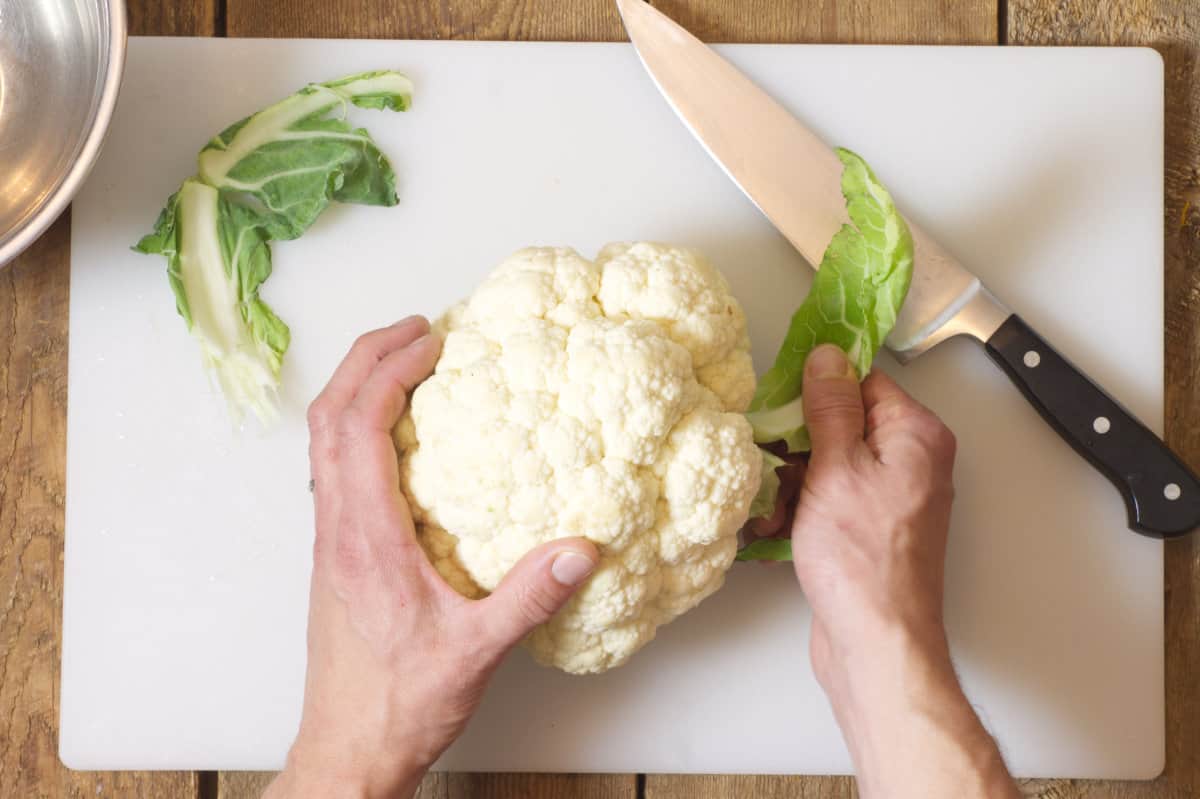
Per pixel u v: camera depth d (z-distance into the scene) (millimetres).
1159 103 1182
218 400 1170
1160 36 1201
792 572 1169
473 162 1174
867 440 1106
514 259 1034
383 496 997
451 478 969
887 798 1003
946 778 983
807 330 1090
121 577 1166
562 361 965
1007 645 1173
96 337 1169
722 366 1046
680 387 966
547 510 957
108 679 1166
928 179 1182
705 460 974
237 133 1158
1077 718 1170
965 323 1146
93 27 1141
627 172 1176
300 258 1173
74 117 1158
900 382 1181
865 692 1032
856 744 1045
